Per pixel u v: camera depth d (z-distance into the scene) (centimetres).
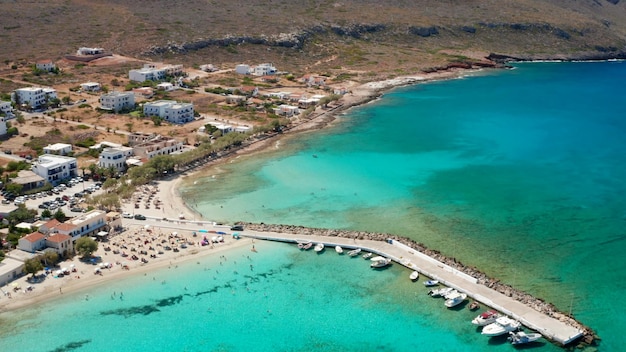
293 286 14312
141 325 12950
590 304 13562
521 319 12738
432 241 16625
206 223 17438
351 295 13925
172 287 14250
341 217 18225
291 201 19512
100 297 13838
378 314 13225
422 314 13200
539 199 19800
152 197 19588
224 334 12675
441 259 15325
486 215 18450
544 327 12462
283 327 12862
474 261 15500
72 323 12975
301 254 15762
